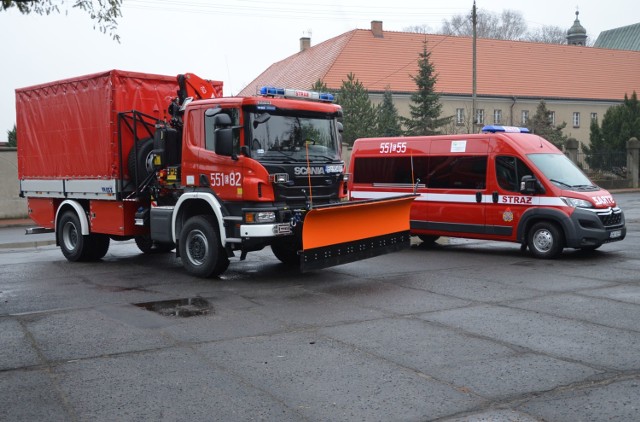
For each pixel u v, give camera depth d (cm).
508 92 5312
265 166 969
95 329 732
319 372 571
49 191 1323
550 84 5522
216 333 708
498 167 1298
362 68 4925
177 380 554
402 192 1459
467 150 1351
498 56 5569
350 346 650
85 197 1233
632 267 1126
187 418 472
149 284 1021
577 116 5619
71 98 1239
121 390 531
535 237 1247
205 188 1030
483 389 524
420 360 602
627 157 3700
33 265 1267
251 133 971
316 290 952
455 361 597
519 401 498
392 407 488
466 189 1348
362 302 862
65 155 1270
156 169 1139
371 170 1520
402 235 1104
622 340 663
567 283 983
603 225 1202
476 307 823
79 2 794
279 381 549
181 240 1075
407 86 4903
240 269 1160
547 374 558
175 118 1130
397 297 892
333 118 1086
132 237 1264
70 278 1095
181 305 855
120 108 1153
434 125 3844
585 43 7994
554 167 1270
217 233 1027
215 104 1009
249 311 813
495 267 1155
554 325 725
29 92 1354
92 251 1287
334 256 967
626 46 7056
